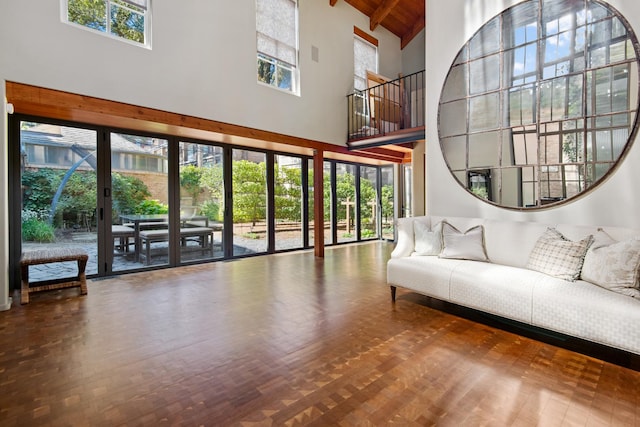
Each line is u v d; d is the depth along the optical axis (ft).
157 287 13.34
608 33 9.91
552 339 8.58
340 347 8.04
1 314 10.26
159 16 13.97
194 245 18.03
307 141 20.17
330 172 25.58
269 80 18.58
